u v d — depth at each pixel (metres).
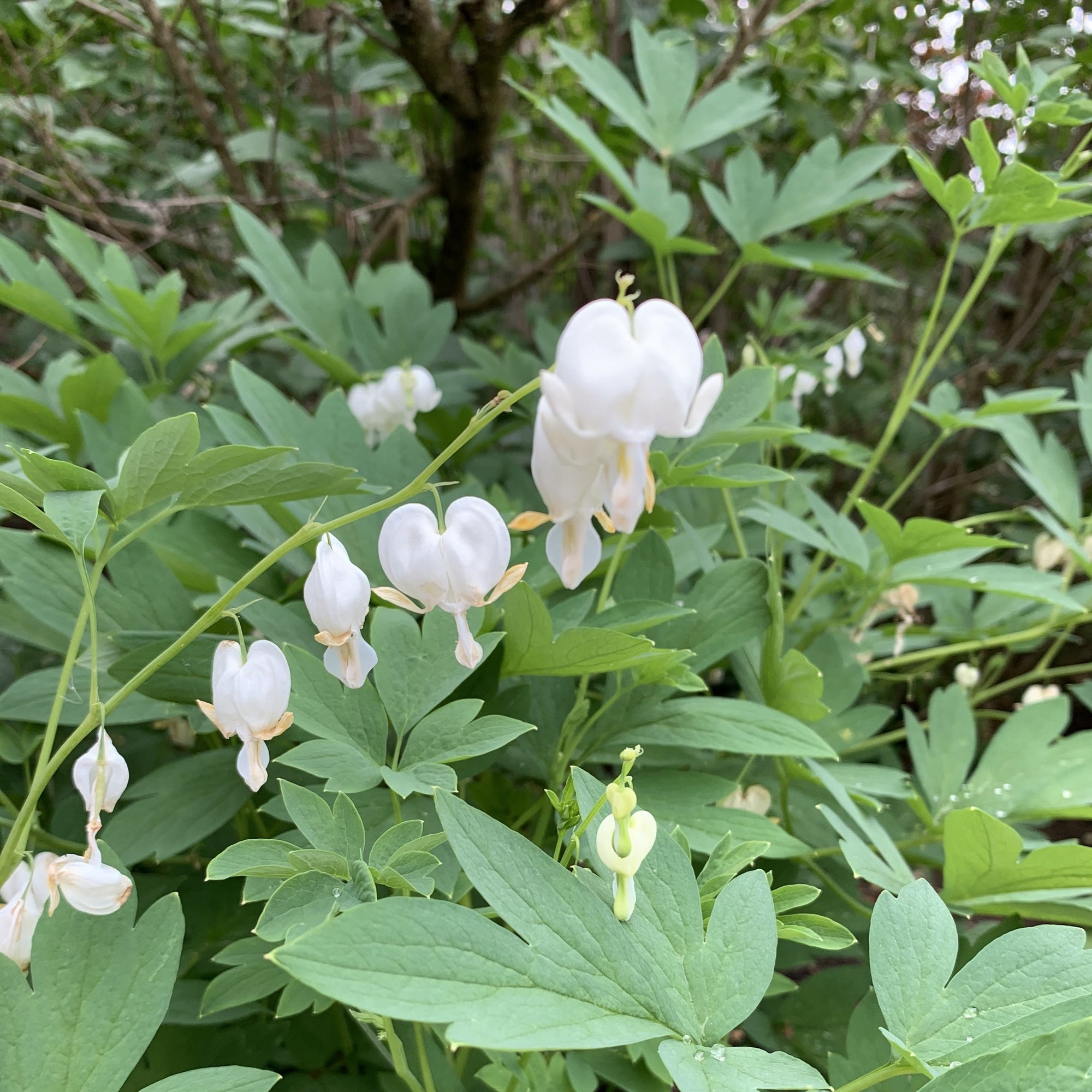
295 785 0.18
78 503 0.19
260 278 0.41
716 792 0.24
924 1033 0.16
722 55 0.62
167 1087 0.17
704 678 0.45
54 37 0.50
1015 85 0.31
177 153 0.64
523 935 0.15
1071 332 0.68
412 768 0.21
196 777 0.25
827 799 0.31
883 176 0.69
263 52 0.61
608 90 0.43
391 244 0.62
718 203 0.43
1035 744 0.31
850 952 0.29
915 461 0.72
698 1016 0.16
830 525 0.36
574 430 0.16
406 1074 0.19
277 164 0.59
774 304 0.73
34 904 0.20
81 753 0.30
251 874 0.17
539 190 0.77
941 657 0.44
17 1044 0.18
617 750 0.25
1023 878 0.23
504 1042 0.14
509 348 0.46
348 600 0.19
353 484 0.20
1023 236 0.68
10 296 0.37
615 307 0.16
